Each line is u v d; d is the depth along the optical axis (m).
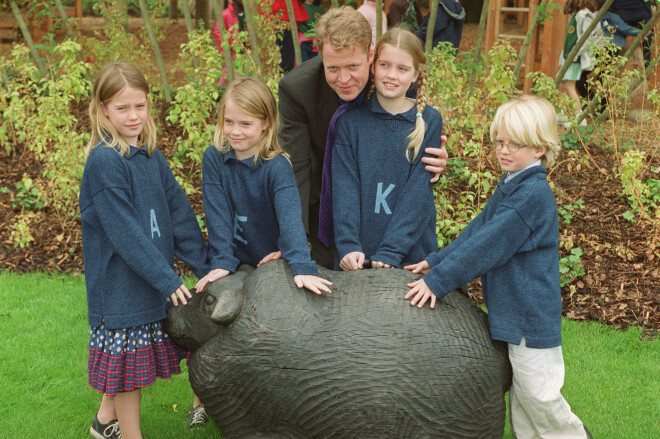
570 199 6.79
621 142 7.99
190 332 3.12
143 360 3.29
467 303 2.97
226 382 2.81
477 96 6.76
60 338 4.77
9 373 4.34
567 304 5.38
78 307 5.22
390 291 2.83
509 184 2.93
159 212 3.35
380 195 3.25
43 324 4.95
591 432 3.76
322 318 2.75
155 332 3.34
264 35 7.86
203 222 6.25
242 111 3.04
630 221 6.41
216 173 3.25
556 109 7.25
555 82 7.94
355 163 3.28
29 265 5.98
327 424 2.68
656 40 7.93
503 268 2.91
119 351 3.23
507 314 2.88
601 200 6.78
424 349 2.68
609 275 5.66
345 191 3.26
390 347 2.67
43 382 4.28
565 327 5.04
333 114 3.44
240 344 2.77
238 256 3.35
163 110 8.81
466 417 2.73
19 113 7.13
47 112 6.43
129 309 3.21
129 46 9.07
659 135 8.17
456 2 8.32
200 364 2.89
